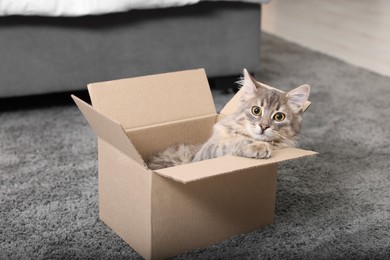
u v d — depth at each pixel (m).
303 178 1.92
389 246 1.52
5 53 2.34
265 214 1.59
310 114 2.56
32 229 1.55
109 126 1.37
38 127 2.32
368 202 1.77
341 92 2.86
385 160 2.10
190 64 2.69
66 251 1.45
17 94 2.41
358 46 3.79
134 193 1.41
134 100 1.59
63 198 1.74
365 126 2.44
